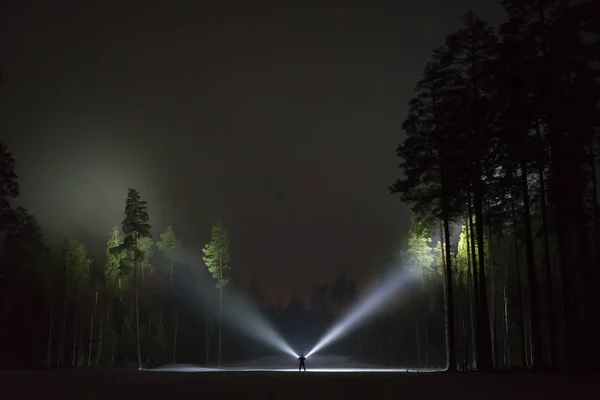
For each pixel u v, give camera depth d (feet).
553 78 101.96
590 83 100.58
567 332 98.32
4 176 135.23
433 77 125.49
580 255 107.65
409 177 128.77
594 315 99.91
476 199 118.73
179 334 284.61
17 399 55.01
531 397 53.93
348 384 79.56
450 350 126.41
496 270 177.06
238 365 280.92
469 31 121.29
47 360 208.44
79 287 227.40
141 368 194.29
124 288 236.02
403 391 64.39
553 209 117.19
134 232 199.31
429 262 212.64
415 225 205.36
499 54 108.58
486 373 105.70
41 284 215.72
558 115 101.24
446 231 129.18
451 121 122.21
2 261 209.97
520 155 107.55
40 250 216.54
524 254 174.19
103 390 67.77
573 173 106.52
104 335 242.58
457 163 121.19
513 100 105.81
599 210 118.93
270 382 86.63
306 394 61.31
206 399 54.90
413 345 291.99
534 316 105.09
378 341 339.57
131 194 200.03
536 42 103.45
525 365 132.05
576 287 128.88
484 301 114.32
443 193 128.47
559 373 94.27
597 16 101.19
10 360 209.67
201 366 240.73
